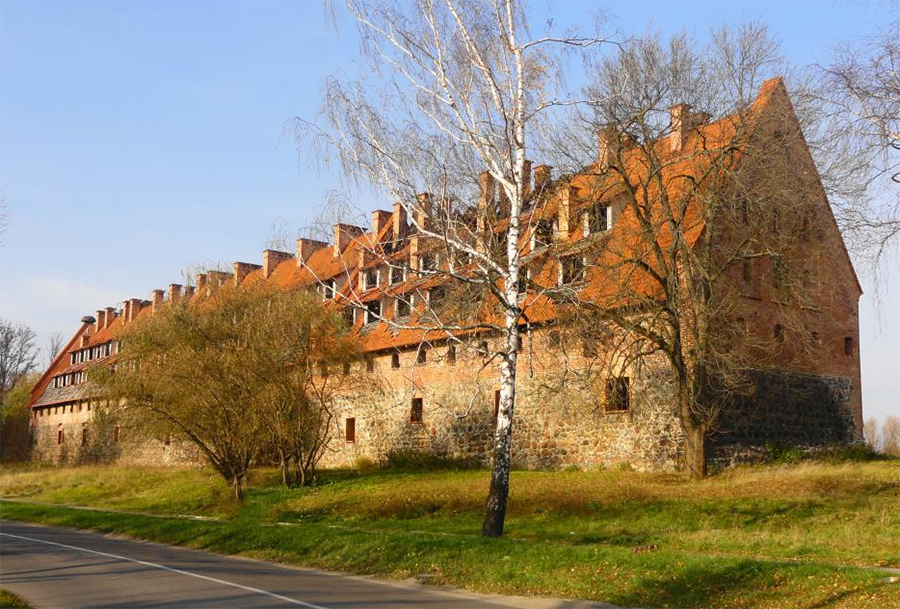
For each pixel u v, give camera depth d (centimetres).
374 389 4003
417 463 3869
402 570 1652
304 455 3612
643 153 2694
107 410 3788
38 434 8275
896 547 1648
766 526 1991
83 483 4744
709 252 2702
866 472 2664
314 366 3541
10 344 9500
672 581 1354
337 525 2566
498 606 1279
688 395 2691
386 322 1822
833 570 1305
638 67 2544
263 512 2977
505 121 1742
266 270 5641
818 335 3300
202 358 3127
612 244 2650
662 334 2723
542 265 2412
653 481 2686
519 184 1762
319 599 1330
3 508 3675
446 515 2525
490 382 3638
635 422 3019
